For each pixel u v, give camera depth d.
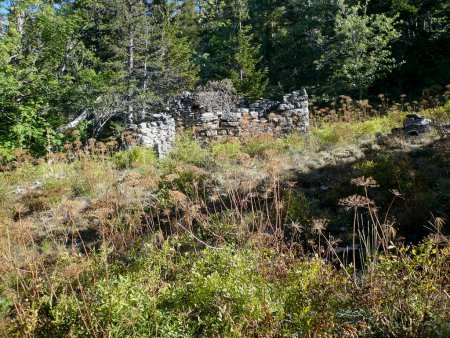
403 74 22.80
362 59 20.66
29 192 7.33
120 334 2.91
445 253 3.14
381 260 3.40
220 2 37.66
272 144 9.70
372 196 5.85
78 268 3.49
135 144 11.60
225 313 2.98
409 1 23.20
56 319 3.14
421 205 5.09
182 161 9.14
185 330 3.07
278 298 3.18
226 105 14.52
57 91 14.62
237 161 8.84
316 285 3.13
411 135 9.25
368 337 2.85
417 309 2.85
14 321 3.31
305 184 7.06
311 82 28.08
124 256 4.52
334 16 25.75
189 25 37.34
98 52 23.98
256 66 33.97
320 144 10.14
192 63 30.67
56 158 9.62
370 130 10.62
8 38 14.53
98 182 8.34
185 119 14.17
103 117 18.59
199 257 4.15
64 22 15.93
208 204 6.56
